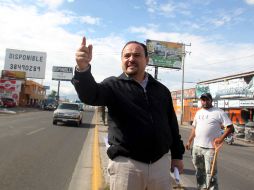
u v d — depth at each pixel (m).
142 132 3.55
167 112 3.97
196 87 50.62
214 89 43.94
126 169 3.54
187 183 9.24
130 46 3.76
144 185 3.61
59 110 29.09
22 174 9.25
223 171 12.02
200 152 7.44
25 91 79.44
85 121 37.47
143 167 3.56
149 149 3.56
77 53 3.16
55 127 25.92
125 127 3.57
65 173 9.78
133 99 3.60
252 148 23.92
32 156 12.11
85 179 9.20
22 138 17.20
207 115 7.41
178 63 59.12
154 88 3.82
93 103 3.45
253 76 34.44
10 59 75.25
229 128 7.27
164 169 3.70
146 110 3.61
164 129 3.70
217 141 7.26
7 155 11.94
